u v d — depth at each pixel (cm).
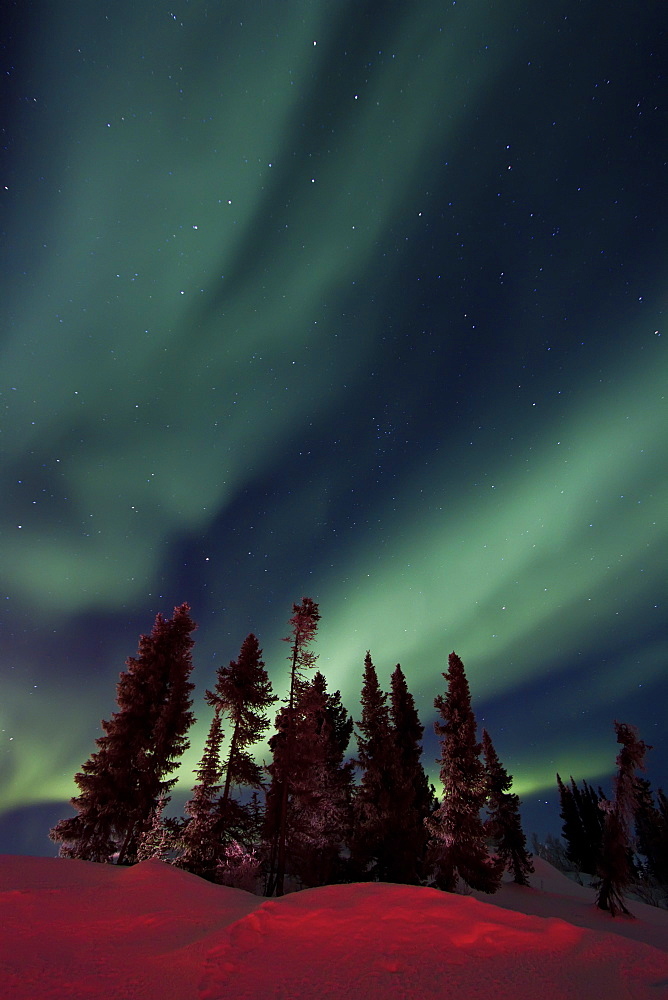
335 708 3597
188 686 2764
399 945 548
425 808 3447
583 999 436
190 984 475
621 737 3531
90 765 2478
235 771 2361
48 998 447
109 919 699
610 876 3341
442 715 3045
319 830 2633
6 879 904
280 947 555
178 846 2164
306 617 2798
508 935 565
